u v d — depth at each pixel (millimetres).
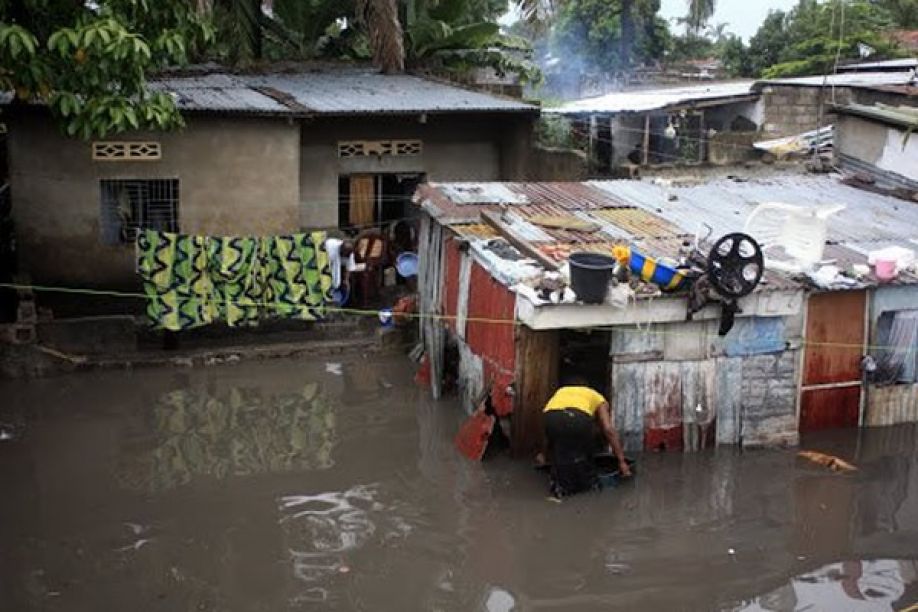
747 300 10508
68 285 15062
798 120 19672
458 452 11117
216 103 15289
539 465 10469
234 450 11227
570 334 11734
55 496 9930
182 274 13984
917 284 11367
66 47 10062
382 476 10508
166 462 10852
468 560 8703
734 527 9367
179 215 15375
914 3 29656
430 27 19969
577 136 21734
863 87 18078
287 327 15102
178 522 9391
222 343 14586
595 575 8477
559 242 11633
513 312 10430
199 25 11695
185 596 8031
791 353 11094
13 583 8188
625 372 10578
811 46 27875
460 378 12688
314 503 9844
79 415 12156
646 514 9594
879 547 9023
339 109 15906
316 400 12867
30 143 14500
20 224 14695
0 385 12984
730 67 31969
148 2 11008
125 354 13836
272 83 18188
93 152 14719
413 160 17781
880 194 14766
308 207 17188
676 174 15570
